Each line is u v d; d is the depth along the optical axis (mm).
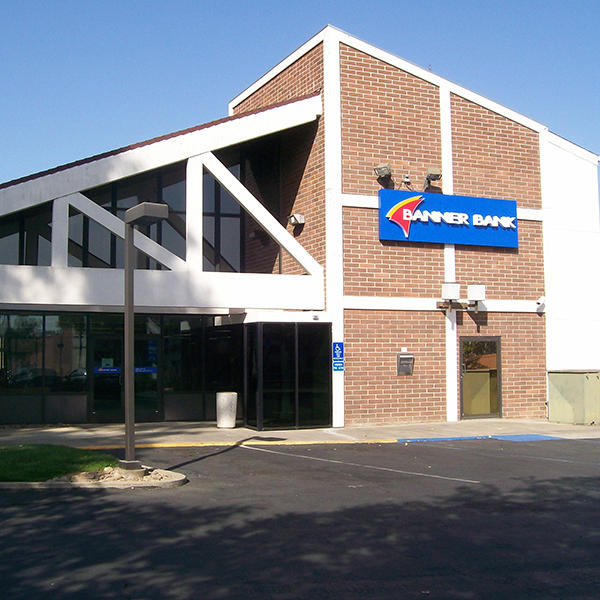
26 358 18688
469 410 21109
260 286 18859
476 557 7441
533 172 22516
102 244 19656
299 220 20641
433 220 20703
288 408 18625
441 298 20828
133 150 18016
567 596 6234
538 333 22203
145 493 10625
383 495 10656
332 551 7625
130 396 11734
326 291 19500
